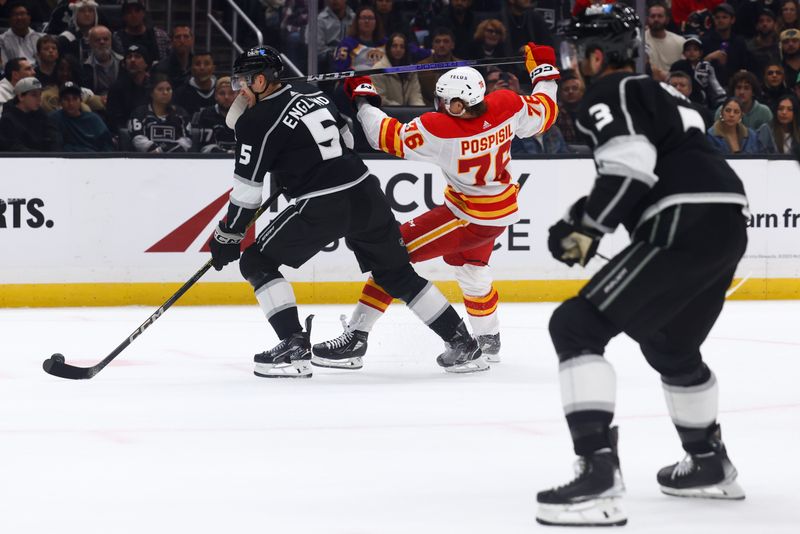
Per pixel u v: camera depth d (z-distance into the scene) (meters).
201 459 7.12
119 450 7.41
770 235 18.84
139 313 16.55
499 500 6.07
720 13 21.59
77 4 20.03
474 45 20.75
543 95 11.23
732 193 5.48
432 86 19.80
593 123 5.38
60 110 18.08
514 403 9.30
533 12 21.14
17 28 20.00
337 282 17.95
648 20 21.31
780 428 8.13
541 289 18.33
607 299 5.50
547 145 19.34
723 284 5.79
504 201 11.12
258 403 9.29
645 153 5.25
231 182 17.56
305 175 10.47
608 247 18.47
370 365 11.66
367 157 17.73
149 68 19.91
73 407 9.09
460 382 10.47
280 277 10.81
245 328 14.79
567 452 7.35
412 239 11.16
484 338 11.73
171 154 17.41
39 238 17.09
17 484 6.43
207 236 17.55
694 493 6.11
